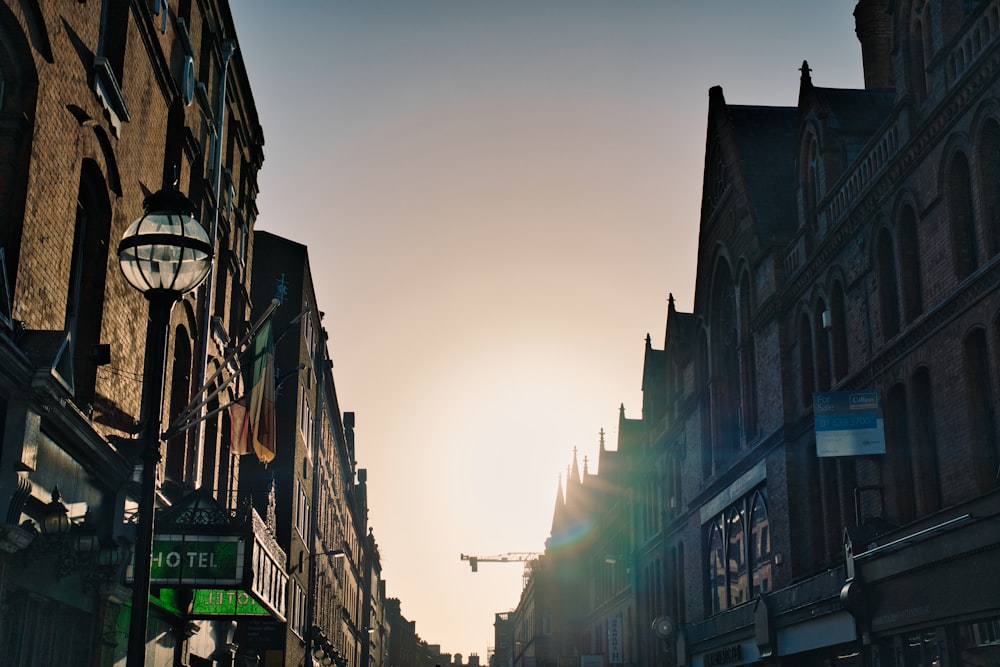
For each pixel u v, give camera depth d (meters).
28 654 13.88
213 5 25.56
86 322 16.81
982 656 19.45
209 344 25.09
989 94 19.81
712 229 41.34
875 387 25.19
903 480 24.08
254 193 32.56
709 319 41.53
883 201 24.78
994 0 19.64
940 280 22.00
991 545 18.75
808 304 30.39
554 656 97.06
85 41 15.80
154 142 20.27
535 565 112.38
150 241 10.48
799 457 31.06
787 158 37.91
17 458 12.29
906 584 22.23
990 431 20.47
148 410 10.38
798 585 29.19
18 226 13.26
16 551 12.38
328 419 58.44
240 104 30.02
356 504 86.06
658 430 52.09
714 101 40.94
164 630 21.41
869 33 37.34
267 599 20.61
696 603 42.59
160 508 19.97
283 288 44.22
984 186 20.19
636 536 56.91
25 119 13.55
